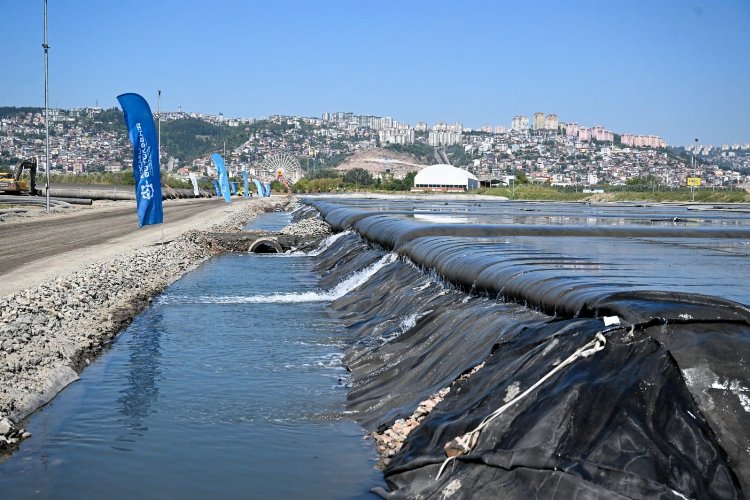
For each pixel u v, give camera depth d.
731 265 18.61
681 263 19.00
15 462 10.59
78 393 13.81
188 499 9.43
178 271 30.78
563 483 7.57
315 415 12.64
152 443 11.31
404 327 16.88
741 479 7.49
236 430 11.93
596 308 10.60
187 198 119.88
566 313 11.81
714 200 109.88
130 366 15.81
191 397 13.64
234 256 38.56
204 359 16.47
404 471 9.53
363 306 21.75
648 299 10.34
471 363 11.89
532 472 7.90
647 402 8.16
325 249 37.84
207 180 194.50
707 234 29.95
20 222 50.81
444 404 10.71
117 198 90.44
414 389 12.91
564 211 58.12
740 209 69.38
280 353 17.00
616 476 7.41
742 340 8.66
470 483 8.39
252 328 19.81
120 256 30.95
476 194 144.38
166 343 18.00
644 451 7.62
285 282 28.73
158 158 31.72
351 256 31.66
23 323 16.61
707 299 10.14
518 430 8.57
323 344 17.92
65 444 11.27
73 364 15.41
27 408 12.64
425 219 38.91
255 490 9.72
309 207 75.88
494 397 9.64
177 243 37.19
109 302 22.16
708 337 8.73
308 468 10.39
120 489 9.75
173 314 21.81
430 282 19.58
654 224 38.75
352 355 16.30
